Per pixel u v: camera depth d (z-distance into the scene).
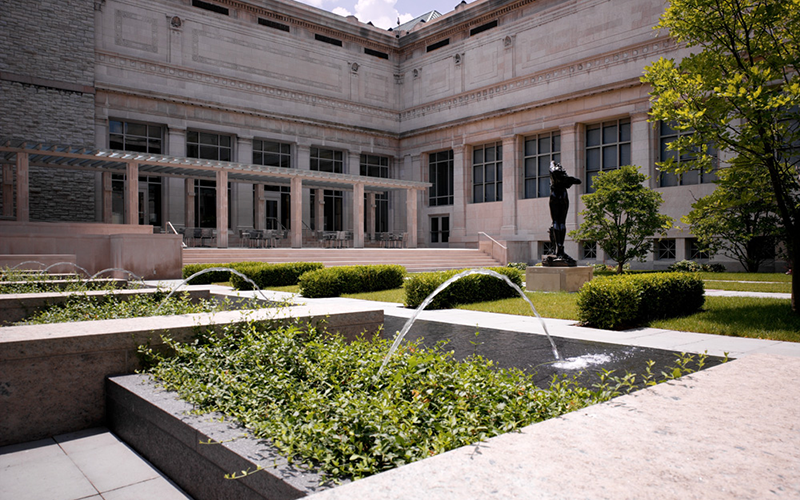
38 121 29.78
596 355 7.26
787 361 4.12
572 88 34.69
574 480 2.02
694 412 2.87
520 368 6.45
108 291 8.94
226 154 37.62
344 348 5.20
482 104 40.09
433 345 7.95
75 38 31.09
